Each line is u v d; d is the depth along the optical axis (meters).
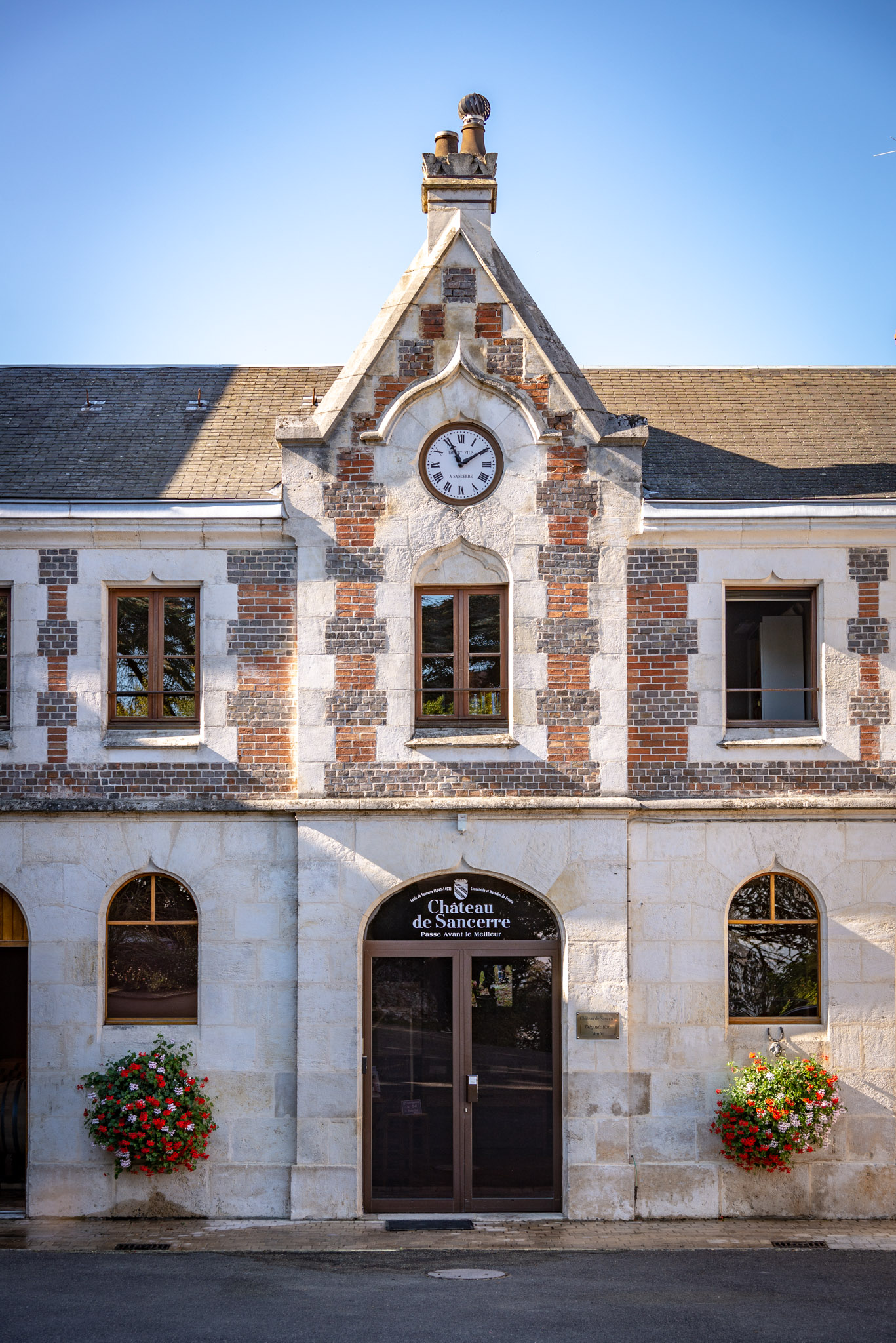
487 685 14.10
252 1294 10.59
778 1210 13.53
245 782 13.97
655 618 14.12
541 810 13.72
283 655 14.09
